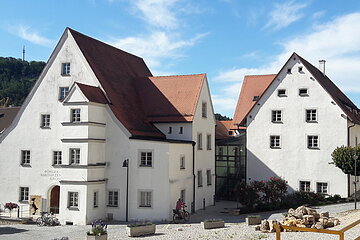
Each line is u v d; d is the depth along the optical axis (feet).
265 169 129.39
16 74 466.29
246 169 132.05
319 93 123.44
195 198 115.14
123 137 103.35
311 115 124.57
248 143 132.36
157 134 114.42
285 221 72.02
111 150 104.37
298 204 110.22
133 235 74.90
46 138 112.68
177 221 96.63
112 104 106.83
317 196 113.70
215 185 139.33
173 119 115.24
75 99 101.19
